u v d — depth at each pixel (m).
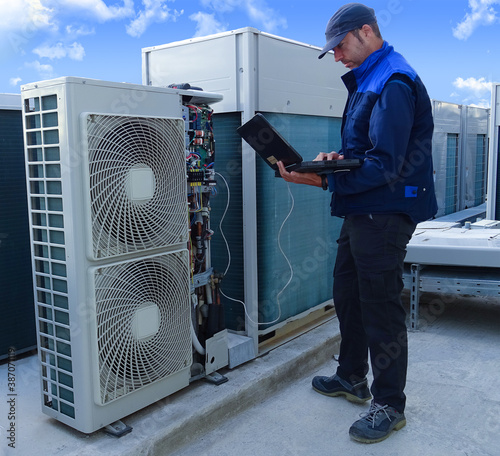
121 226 2.22
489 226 5.34
